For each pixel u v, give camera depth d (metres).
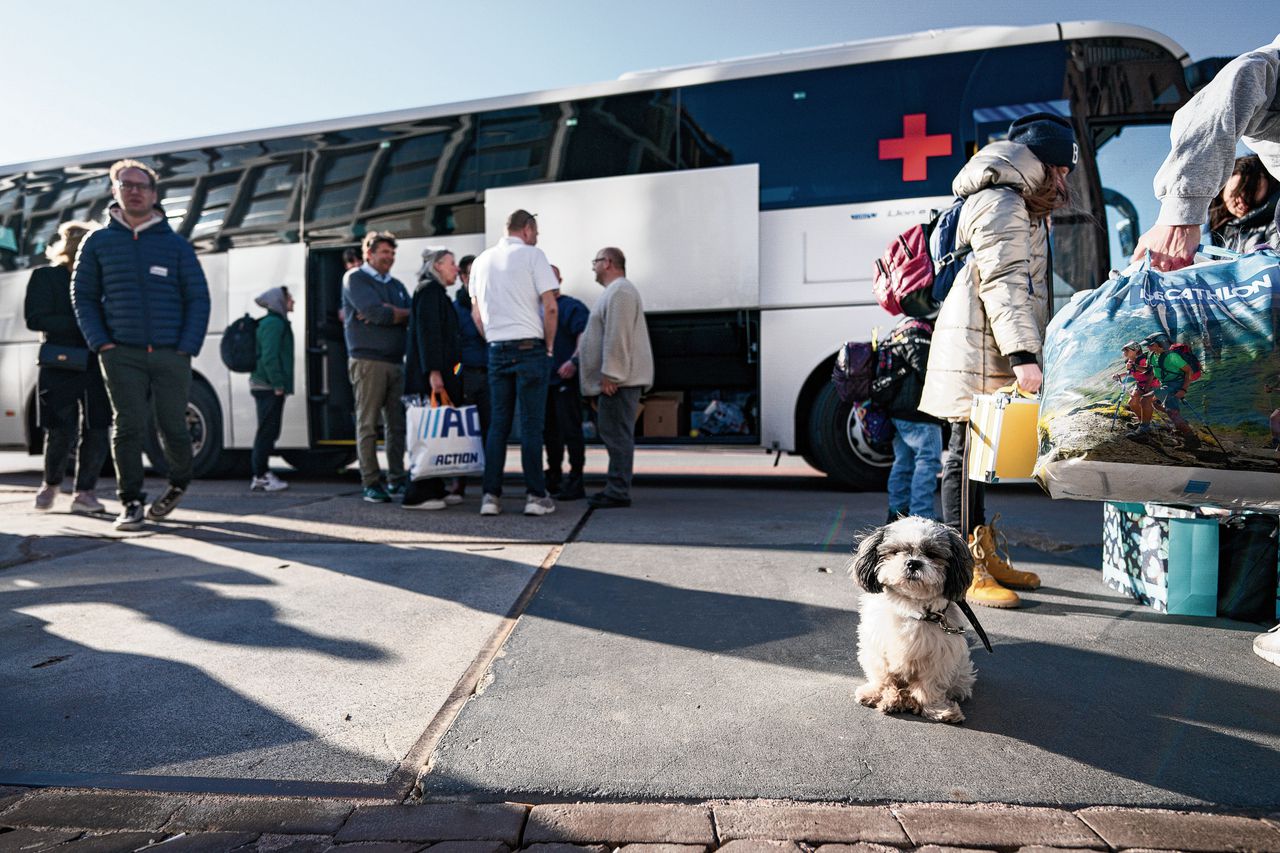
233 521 5.34
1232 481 2.20
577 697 2.38
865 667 2.38
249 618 3.17
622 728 2.18
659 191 6.94
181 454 5.17
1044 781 1.88
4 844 1.68
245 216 8.05
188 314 5.07
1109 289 2.36
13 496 7.20
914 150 6.49
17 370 8.76
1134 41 6.14
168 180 8.34
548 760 2.00
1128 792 1.83
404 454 6.39
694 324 6.92
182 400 5.12
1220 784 1.87
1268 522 3.05
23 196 8.92
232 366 7.16
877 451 6.71
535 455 5.49
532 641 2.87
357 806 1.80
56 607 3.34
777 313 6.73
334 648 2.83
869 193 6.57
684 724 2.20
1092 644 2.84
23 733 2.17
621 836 1.68
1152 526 3.27
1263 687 2.44
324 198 7.85
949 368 3.30
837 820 1.73
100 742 2.12
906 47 6.56
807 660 2.69
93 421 5.74
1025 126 3.26
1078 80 6.16
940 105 6.45
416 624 3.09
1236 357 2.17
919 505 3.91
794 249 6.69
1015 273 3.09
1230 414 2.17
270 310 7.18
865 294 6.56
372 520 5.34
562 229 7.11
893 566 2.16
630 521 5.24
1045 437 2.41
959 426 3.39
